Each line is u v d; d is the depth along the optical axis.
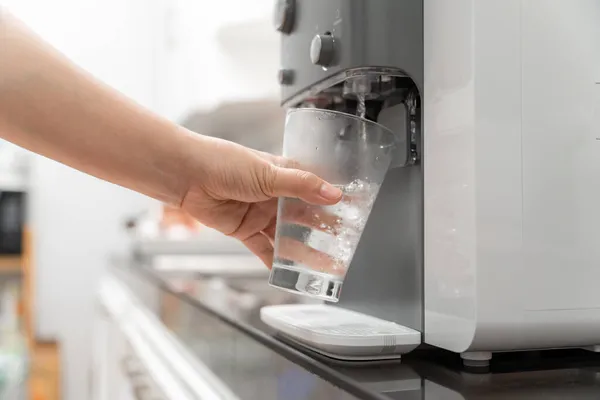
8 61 0.53
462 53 0.48
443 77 0.50
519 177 0.48
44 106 0.54
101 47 2.72
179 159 0.56
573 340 0.50
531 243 0.48
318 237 0.50
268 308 0.66
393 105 0.58
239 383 0.62
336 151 0.50
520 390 0.43
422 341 0.53
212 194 0.60
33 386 2.26
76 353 2.58
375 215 0.61
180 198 0.61
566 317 0.49
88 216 2.61
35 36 0.55
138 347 1.03
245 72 1.72
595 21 0.50
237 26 1.67
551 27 0.49
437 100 0.51
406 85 0.56
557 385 0.44
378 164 0.51
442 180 0.50
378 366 0.49
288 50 0.64
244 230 0.69
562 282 0.49
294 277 0.51
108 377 1.38
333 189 0.49
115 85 2.73
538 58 0.49
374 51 0.52
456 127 0.49
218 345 0.70
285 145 0.54
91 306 2.59
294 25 0.63
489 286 0.47
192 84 1.90
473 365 0.49
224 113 1.92
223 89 1.72
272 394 0.55
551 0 0.49
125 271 1.54
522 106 0.48
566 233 0.49
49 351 2.45
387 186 0.59
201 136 0.57
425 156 0.53
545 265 0.49
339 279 0.51
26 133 0.55
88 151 0.55
